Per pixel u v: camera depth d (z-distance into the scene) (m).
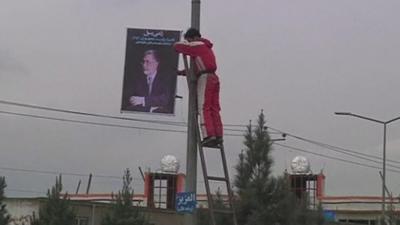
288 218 21.23
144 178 54.31
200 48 12.17
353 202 67.75
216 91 12.20
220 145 12.28
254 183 21.09
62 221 34.06
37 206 37.31
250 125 22.31
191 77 12.33
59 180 35.00
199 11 12.51
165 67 12.49
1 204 34.66
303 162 51.47
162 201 51.97
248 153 21.66
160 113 12.41
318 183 51.41
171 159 51.94
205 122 12.05
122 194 36.00
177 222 42.44
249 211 20.88
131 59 12.56
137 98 12.47
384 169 42.28
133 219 35.31
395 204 57.25
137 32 12.56
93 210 38.44
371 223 66.94
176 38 12.49
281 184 21.55
